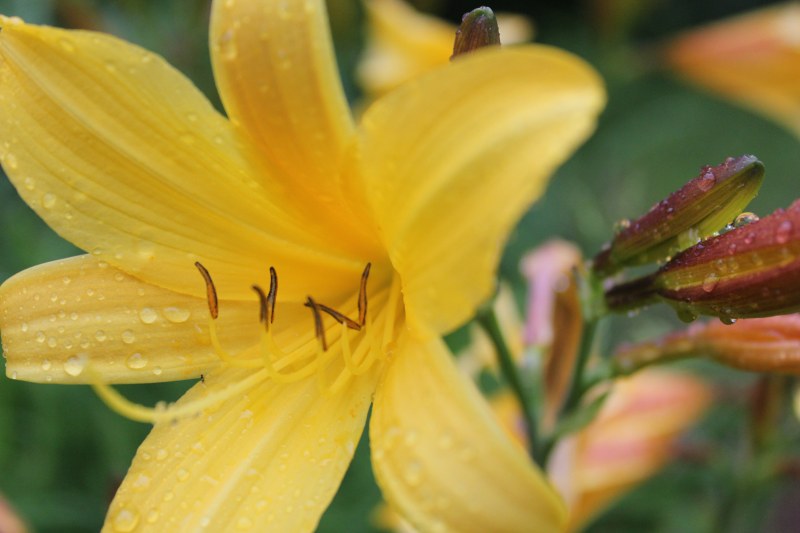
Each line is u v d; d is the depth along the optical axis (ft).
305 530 1.03
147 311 1.09
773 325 1.11
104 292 1.09
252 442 1.06
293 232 1.09
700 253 1.07
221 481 1.05
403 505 0.96
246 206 1.08
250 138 1.05
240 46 1.02
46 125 1.06
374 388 1.06
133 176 1.07
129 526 1.04
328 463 1.05
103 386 1.01
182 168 1.06
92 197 1.07
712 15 3.57
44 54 1.05
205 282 1.07
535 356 1.21
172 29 1.71
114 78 1.04
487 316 1.15
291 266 1.10
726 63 1.98
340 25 1.92
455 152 0.94
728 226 1.10
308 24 1.00
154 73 1.04
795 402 1.29
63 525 1.49
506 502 0.94
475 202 0.93
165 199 1.08
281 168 1.06
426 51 1.76
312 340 1.10
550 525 0.93
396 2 2.01
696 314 1.08
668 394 1.37
